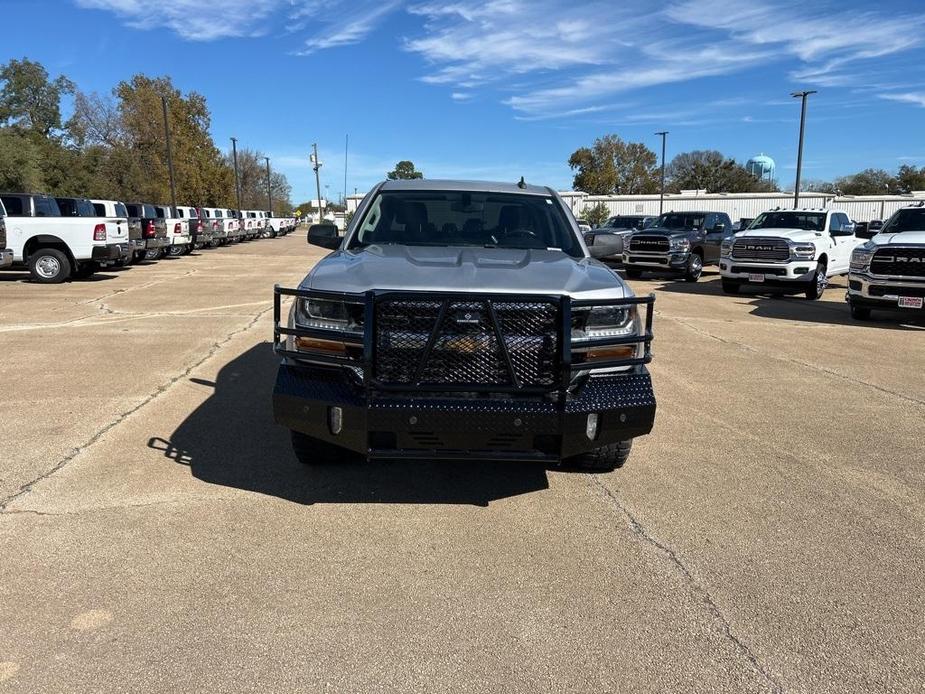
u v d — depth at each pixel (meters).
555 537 3.64
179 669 2.55
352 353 3.63
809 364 8.02
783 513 3.97
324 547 3.48
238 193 64.19
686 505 4.06
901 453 5.01
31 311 11.26
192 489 4.12
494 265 4.02
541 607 3.00
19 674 2.50
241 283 16.33
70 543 3.45
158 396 6.07
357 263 4.04
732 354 8.54
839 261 16.30
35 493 4.02
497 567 3.32
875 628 2.88
